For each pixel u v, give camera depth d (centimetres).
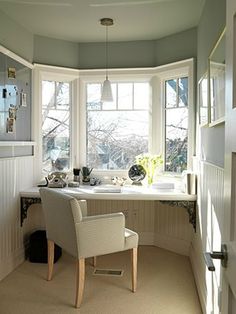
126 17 331
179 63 369
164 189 361
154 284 301
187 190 334
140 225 416
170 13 320
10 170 323
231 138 103
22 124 355
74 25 354
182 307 261
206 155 274
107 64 411
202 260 272
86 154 427
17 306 260
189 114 361
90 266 341
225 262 109
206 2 284
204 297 251
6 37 323
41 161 391
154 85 400
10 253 326
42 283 300
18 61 341
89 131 427
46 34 383
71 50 411
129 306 262
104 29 365
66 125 419
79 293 259
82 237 258
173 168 396
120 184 397
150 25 352
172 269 336
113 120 423
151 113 405
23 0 291
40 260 350
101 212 419
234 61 102
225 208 113
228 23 110
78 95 416
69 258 364
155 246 409
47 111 405
